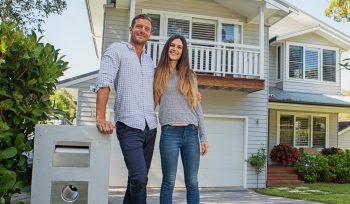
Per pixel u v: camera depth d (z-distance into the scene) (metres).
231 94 11.57
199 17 11.91
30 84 2.56
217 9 12.11
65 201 2.32
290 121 15.63
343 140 18.39
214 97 11.41
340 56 16.00
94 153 2.40
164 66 3.25
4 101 2.38
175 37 3.30
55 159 2.33
